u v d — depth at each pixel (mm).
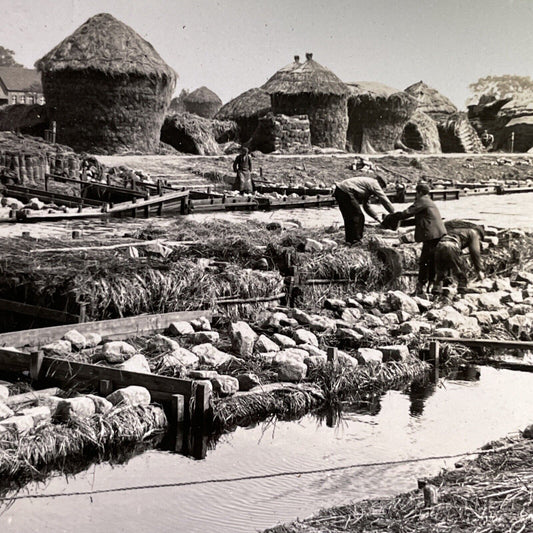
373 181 16000
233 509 7094
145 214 21516
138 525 6781
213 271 13492
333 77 49875
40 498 7270
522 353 12938
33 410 8383
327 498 7344
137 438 8562
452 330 13055
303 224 20922
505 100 62812
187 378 9867
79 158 28969
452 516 6273
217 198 25641
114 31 40656
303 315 13023
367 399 10477
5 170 25438
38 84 67750
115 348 10414
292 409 9781
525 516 6211
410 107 54438
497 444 8461
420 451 8648
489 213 25891
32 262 12648
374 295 14586
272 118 46094
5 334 10562
